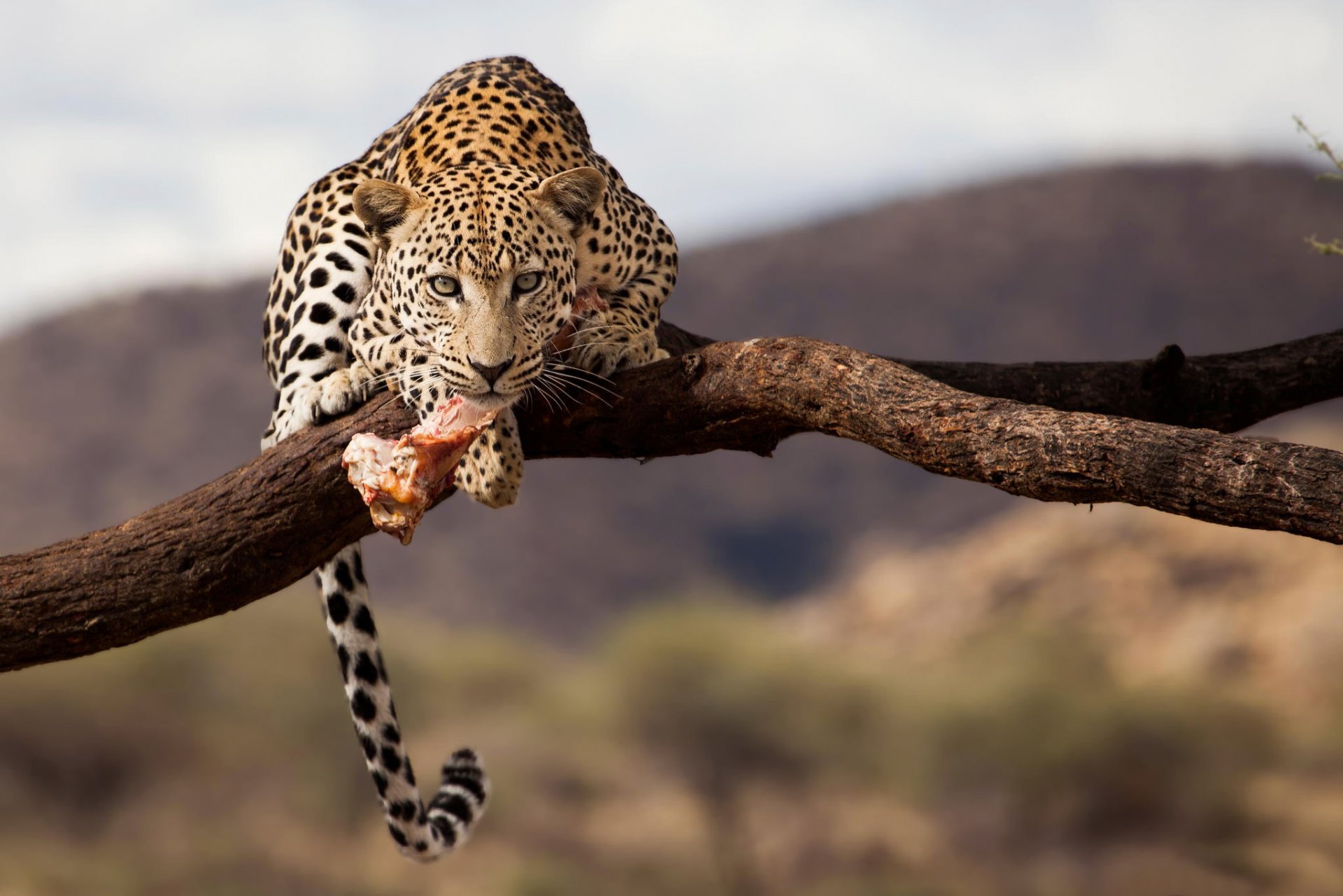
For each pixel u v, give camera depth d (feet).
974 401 25.54
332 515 34.32
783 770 224.33
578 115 47.75
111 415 499.51
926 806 217.77
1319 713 254.06
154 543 33.76
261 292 553.23
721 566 469.98
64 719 219.00
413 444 31.45
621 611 449.89
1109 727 212.43
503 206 37.70
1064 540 343.67
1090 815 211.41
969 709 217.97
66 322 535.60
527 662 265.34
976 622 320.09
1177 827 206.90
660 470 499.10
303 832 217.36
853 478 490.90
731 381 31.22
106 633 34.14
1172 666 282.77
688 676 219.20
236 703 230.27
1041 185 591.78
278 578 34.53
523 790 222.07
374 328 39.70
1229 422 43.32
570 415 35.35
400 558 455.63
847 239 579.48
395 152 43.65
